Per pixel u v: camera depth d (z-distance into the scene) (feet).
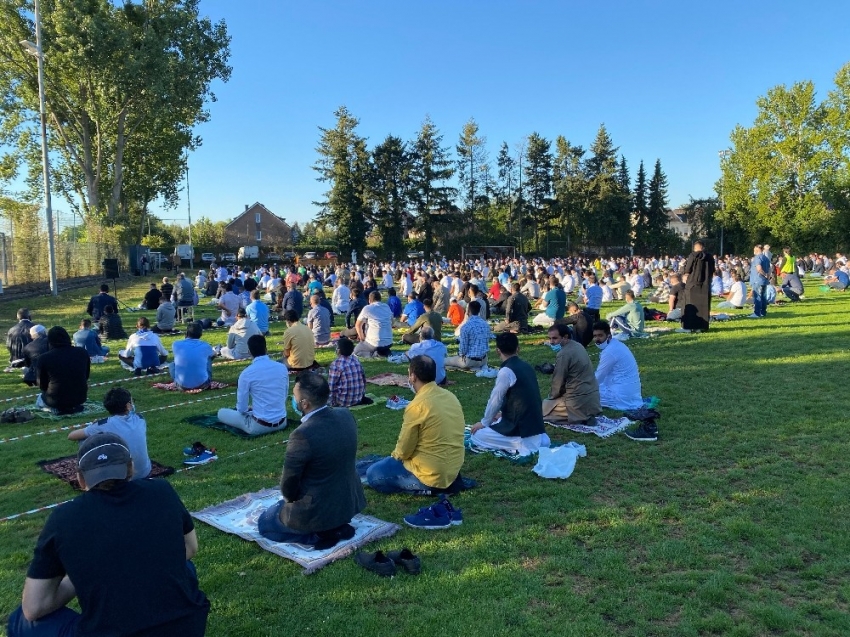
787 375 31.76
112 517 8.64
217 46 133.28
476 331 35.65
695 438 22.63
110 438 9.20
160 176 154.20
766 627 11.48
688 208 247.50
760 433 22.82
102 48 106.52
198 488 18.88
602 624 11.67
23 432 25.05
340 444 14.52
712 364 35.37
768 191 189.98
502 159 240.32
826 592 12.51
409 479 17.90
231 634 11.59
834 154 180.65
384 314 41.16
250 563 14.17
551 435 23.56
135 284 119.14
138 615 8.50
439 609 12.31
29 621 9.22
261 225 291.79
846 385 29.22
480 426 22.24
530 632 11.48
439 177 220.43
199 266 197.16
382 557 13.89
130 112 131.23
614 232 227.81
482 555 14.48
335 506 14.64
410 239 243.19
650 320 56.13
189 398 30.58
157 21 119.03
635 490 18.15
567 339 24.81
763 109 189.57
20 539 15.83
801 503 16.66
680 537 15.11
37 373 27.09
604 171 225.76
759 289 55.36
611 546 14.78
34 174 139.33
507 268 112.06
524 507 17.16
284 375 24.91
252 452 22.27
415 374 17.76
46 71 115.24
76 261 116.78
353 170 214.90
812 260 129.08
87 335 39.88
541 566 13.89
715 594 12.44
